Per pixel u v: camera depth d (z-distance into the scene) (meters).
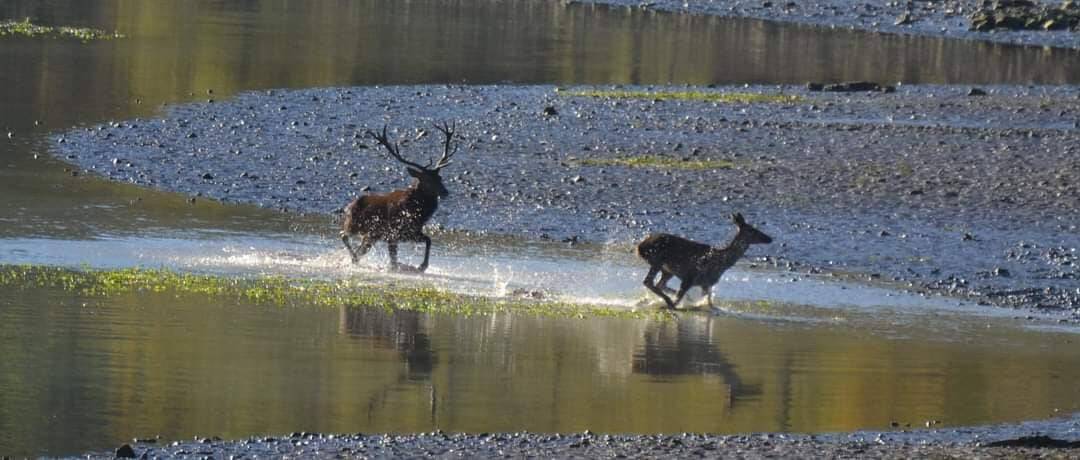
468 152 103.75
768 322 65.56
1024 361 59.41
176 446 43.53
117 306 62.12
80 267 70.19
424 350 57.34
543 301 68.38
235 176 94.56
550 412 49.28
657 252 68.00
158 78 134.25
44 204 84.25
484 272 74.50
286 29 179.00
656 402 51.19
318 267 73.69
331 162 99.62
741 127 117.00
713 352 59.09
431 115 119.19
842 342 61.78
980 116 126.19
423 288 69.94
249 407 48.44
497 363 55.94
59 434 44.62
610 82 144.75
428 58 157.50
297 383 51.66
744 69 158.75
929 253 80.94
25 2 187.88
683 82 146.75
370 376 53.16
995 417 50.59
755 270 76.81
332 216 86.12
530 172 97.75
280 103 123.06
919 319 67.31
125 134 106.25
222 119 114.19
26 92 121.56
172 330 58.50
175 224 81.44
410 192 73.75
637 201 90.81
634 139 110.75
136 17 182.00
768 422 48.97
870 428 48.62
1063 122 124.25
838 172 100.00
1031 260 80.31
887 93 140.62
